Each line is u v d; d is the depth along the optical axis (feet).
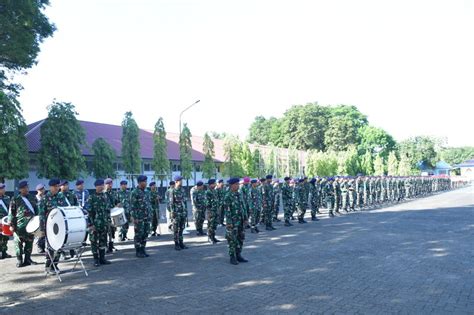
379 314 20.16
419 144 275.39
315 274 28.71
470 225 56.18
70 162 87.71
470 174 316.60
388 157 232.94
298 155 183.32
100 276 29.55
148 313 20.98
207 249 40.24
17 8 75.31
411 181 127.95
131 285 26.68
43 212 30.27
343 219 65.46
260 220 59.47
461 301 22.08
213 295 23.97
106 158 102.17
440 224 57.52
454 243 41.32
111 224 37.96
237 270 30.45
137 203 36.60
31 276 30.14
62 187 40.86
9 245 47.32
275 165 161.79
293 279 27.37
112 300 23.41
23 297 24.57
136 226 36.47
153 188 50.85
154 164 119.85
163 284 26.71
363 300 22.45
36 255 40.01
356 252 36.76
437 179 174.29
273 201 57.62
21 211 33.94
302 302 22.27
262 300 22.79
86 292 25.34
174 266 32.37
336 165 190.29
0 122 74.74
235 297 23.48
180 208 40.29
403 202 105.29
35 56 83.82
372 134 247.91
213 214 44.88
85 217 30.19
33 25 82.12
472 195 140.67
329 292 24.13
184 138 126.52
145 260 35.22
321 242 42.70
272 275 28.63
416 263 31.94
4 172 76.43
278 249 39.19
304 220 64.28
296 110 259.39
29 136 99.55
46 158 85.30
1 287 27.07
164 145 120.98
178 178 40.63
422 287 24.94
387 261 32.78
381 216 69.36
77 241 29.04
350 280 26.86
